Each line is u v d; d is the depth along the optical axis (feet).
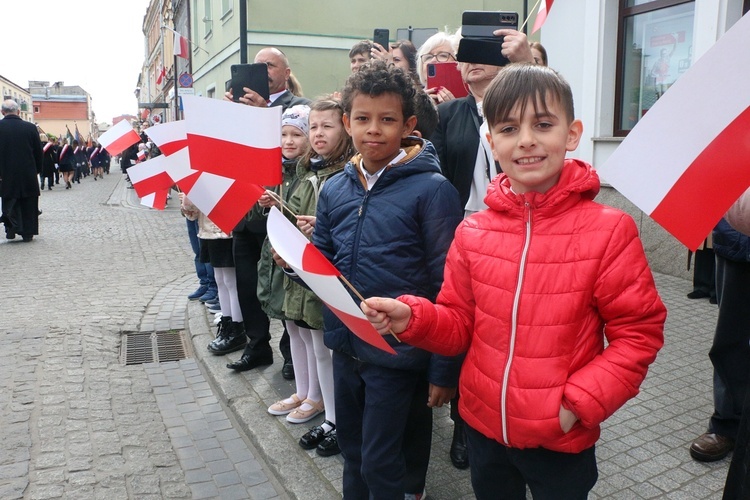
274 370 13.46
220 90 51.08
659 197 4.73
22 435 10.96
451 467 9.37
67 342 15.78
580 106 23.79
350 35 38.73
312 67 38.45
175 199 56.59
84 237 33.45
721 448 9.17
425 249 6.95
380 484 7.07
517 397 5.18
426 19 39.63
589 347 5.16
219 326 15.29
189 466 10.12
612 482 8.74
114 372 14.15
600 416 4.92
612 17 22.39
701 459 9.20
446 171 9.55
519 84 5.02
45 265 25.82
